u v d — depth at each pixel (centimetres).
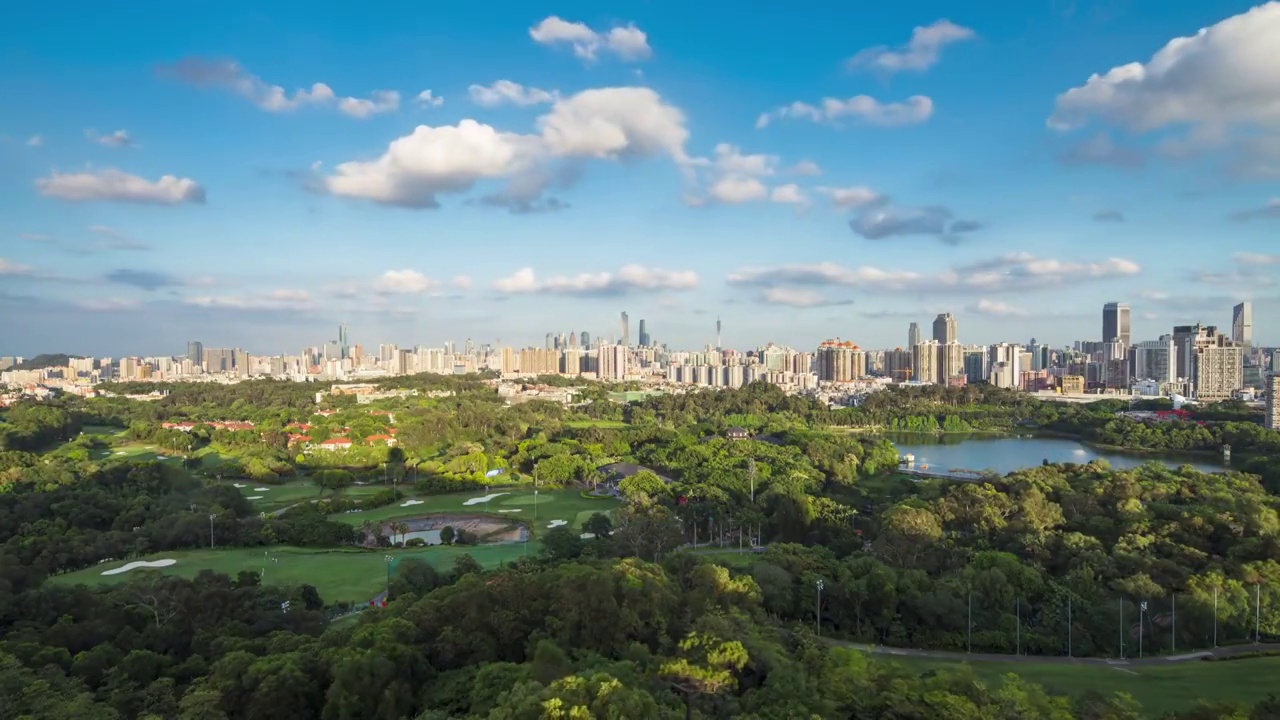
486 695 5422
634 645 6569
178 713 5638
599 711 4450
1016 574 10212
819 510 14688
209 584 9106
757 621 8019
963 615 9338
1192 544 11625
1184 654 8938
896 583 9700
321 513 16450
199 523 13362
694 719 5272
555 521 16338
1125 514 13000
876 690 5731
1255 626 9419
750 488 17750
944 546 12025
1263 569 10125
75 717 5112
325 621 8894
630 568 8050
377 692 5822
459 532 14412
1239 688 7475
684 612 7475
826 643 8031
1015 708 5422
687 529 14850
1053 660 8681
